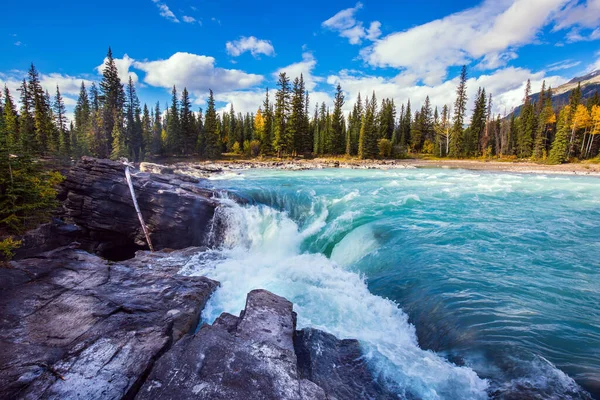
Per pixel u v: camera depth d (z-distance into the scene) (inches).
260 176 1274.6
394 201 698.8
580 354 199.5
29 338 198.1
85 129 2047.2
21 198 476.1
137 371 169.9
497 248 408.2
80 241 642.2
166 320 239.5
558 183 1007.0
